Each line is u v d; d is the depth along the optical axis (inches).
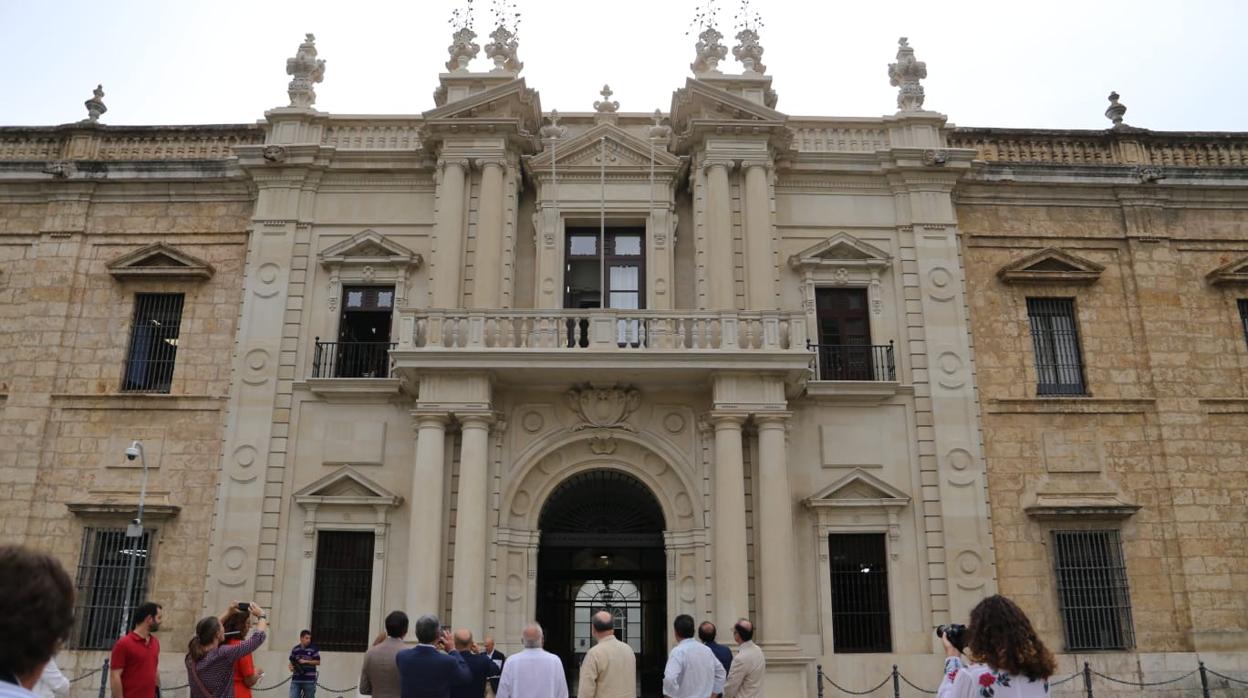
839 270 894.4
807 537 821.9
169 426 852.6
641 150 909.2
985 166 925.2
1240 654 813.9
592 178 909.2
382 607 791.7
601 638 383.6
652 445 818.2
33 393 862.5
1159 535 843.4
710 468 804.0
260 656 780.0
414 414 772.0
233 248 908.6
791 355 765.3
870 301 888.9
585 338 817.5
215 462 842.8
